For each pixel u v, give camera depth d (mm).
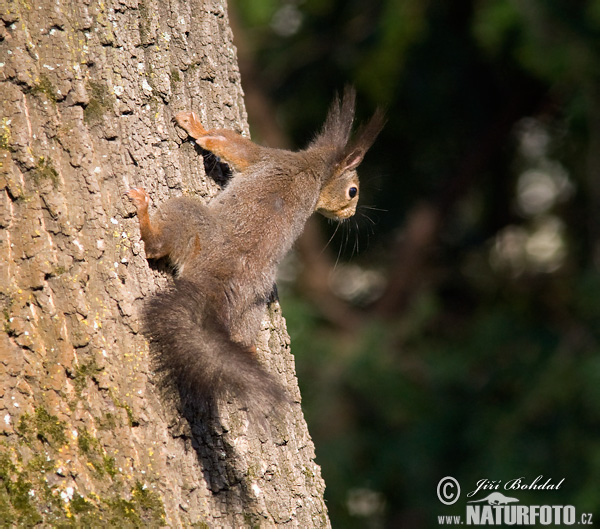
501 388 14453
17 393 4996
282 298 15031
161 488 5148
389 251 16906
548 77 14078
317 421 14219
